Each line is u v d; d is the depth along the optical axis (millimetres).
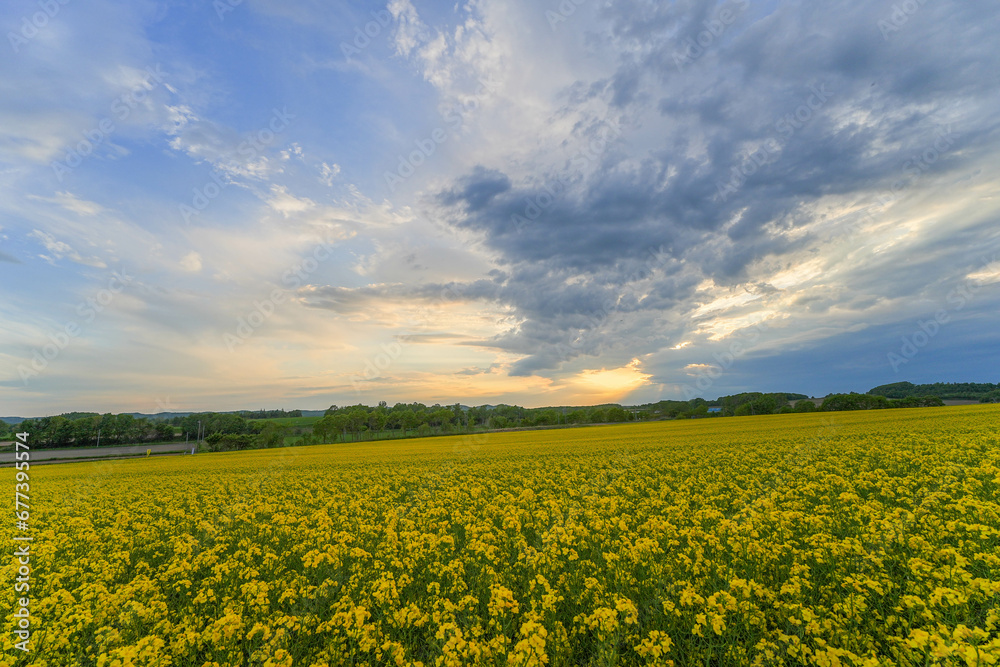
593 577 7570
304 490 22016
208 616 7145
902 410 64938
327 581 7977
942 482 12078
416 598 7836
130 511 18516
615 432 60250
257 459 48781
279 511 17141
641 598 7133
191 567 9422
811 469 16547
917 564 6164
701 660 5340
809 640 5387
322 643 6395
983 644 4480
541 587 7512
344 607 6801
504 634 5855
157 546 12297
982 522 8508
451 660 5191
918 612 5344
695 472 19844
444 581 8211
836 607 5766
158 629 6895
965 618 5176
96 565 9781
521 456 34000
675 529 9578
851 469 16953
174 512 16734
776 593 6184
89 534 12852
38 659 6055
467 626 6488
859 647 5105
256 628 6074
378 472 28172
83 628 6887
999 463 14125
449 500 16391
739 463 21812
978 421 32969
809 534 9469
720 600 5809
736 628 5492
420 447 54594
